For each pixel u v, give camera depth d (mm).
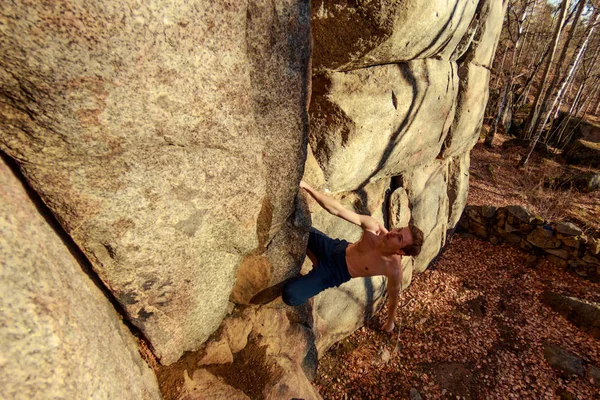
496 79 17062
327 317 3986
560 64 10469
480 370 4184
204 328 2123
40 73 909
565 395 3877
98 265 1389
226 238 1856
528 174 10539
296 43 1630
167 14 1051
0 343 840
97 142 1114
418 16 2445
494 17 4742
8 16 803
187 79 1212
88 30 920
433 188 5492
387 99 3188
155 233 1456
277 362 2463
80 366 1069
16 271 935
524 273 6066
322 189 3000
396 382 3939
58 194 1153
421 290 5613
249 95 1511
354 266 2641
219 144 1480
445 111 4461
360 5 2213
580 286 5598
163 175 1354
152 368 1930
